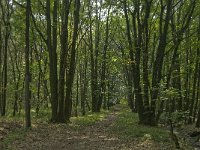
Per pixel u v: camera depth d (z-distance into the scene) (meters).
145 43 25.86
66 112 25.25
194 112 32.47
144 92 25.20
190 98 34.41
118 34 42.56
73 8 27.80
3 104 32.25
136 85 25.77
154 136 19.22
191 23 29.91
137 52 25.62
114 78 55.72
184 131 25.03
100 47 45.72
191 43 26.12
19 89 34.62
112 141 17.67
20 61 40.22
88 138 18.41
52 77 24.56
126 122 27.62
